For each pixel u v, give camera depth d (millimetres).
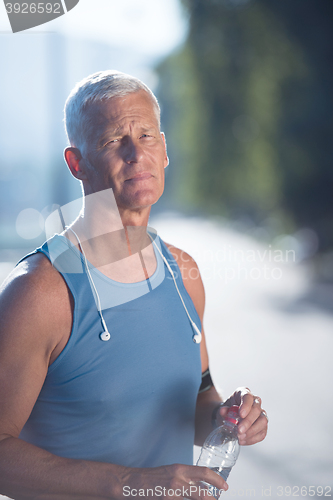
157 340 1959
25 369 1744
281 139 21891
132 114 1959
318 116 21047
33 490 1708
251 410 1974
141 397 1906
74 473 1708
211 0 22359
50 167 17250
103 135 1949
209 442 2027
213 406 2314
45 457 1729
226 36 22391
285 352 8805
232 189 24078
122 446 1896
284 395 6762
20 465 1688
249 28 21891
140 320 1938
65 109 2078
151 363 1926
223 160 23797
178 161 28078
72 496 1718
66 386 1852
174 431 2010
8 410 1715
